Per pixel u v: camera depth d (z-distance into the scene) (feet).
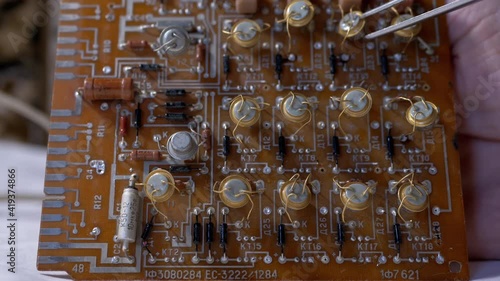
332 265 0.56
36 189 0.65
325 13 0.60
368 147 0.58
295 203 0.56
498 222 0.60
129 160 0.57
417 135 0.58
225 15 0.61
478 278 0.56
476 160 0.60
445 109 0.58
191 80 0.59
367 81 0.59
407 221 0.56
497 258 0.60
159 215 0.56
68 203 0.57
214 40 0.60
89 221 0.56
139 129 0.58
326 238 0.56
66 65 0.59
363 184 0.56
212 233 0.56
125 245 0.56
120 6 0.61
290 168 0.57
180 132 0.56
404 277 0.56
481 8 0.59
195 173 0.57
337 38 0.60
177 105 0.58
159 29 0.60
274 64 0.59
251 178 0.57
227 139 0.58
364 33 0.60
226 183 0.56
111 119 0.58
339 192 0.57
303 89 0.59
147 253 0.56
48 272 0.57
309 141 0.58
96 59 0.59
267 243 0.56
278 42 0.60
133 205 0.56
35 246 0.59
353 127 0.58
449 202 0.57
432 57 0.59
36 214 0.63
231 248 0.56
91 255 0.56
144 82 0.59
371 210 0.57
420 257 0.56
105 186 0.57
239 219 0.56
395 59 0.59
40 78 0.73
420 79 0.59
